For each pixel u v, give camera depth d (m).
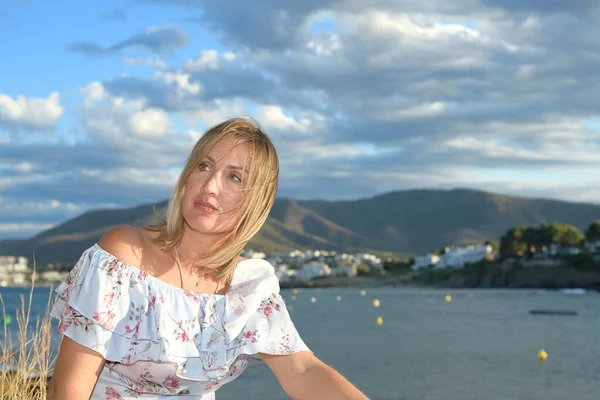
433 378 25.02
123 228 1.92
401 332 47.84
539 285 178.62
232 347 1.95
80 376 1.77
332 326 54.31
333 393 1.93
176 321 1.86
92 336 1.77
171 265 1.92
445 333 47.41
